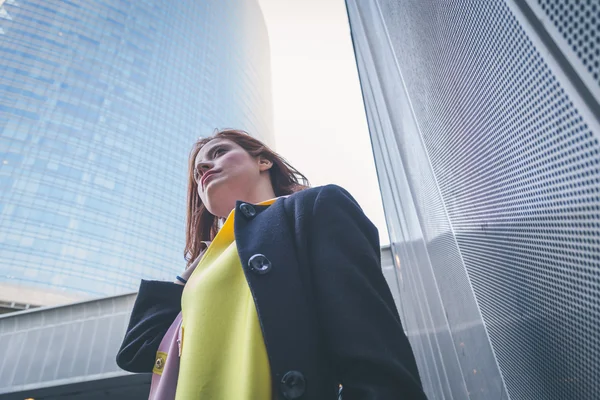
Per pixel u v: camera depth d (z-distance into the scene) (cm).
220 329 93
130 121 5056
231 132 179
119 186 4659
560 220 47
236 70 7244
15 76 4509
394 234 450
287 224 104
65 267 3956
